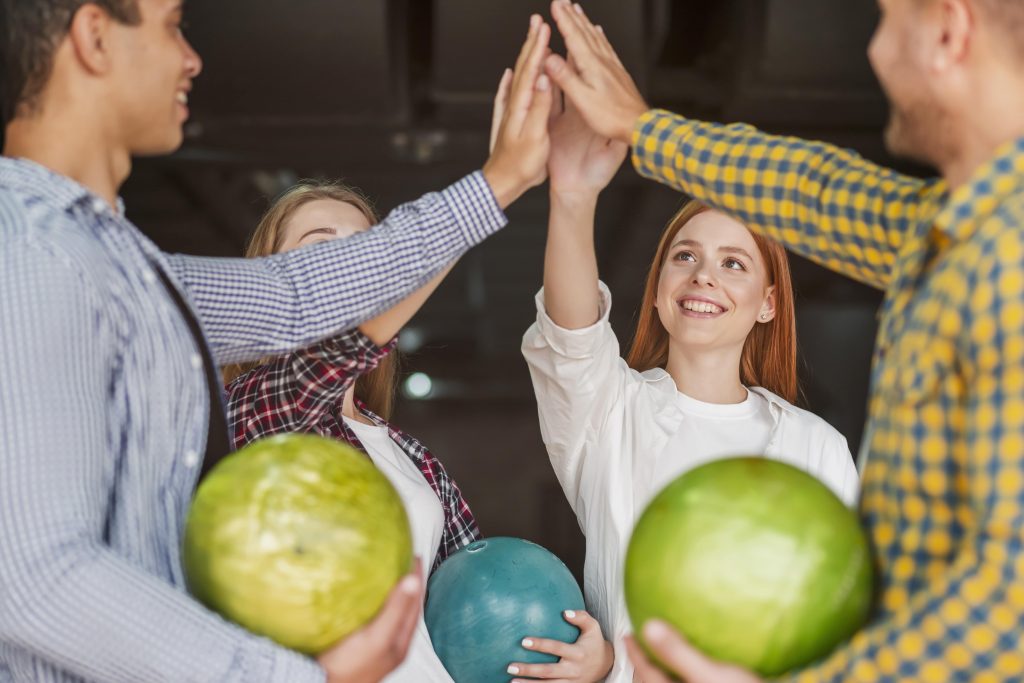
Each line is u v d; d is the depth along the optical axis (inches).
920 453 49.6
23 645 52.0
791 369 104.2
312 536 51.6
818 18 231.3
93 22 57.8
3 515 50.1
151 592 51.8
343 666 53.2
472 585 86.4
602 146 84.1
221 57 236.1
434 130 262.2
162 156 273.3
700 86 257.9
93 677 52.7
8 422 50.4
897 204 60.7
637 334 105.4
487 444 579.8
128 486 56.5
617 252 427.5
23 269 52.1
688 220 100.7
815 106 247.4
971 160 51.6
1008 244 46.1
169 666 51.4
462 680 85.7
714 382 98.7
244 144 265.7
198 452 60.4
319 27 233.0
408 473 97.3
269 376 84.0
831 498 51.5
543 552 90.6
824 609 49.0
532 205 410.0
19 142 59.0
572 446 94.0
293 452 54.4
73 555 50.5
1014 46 49.2
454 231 72.4
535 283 540.7
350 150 269.7
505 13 227.6
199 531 53.0
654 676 52.3
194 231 374.6
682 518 50.5
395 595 54.1
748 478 51.4
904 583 50.6
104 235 57.9
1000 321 45.7
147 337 57.6
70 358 52.4
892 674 47.4
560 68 73.9
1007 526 45.1
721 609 48.7
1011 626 45.3
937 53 50.6
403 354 137.6
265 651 52.2
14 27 57.7
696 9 255.0
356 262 70.4
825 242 64.3
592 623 87.2
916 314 50.3
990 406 46.0
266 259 70.5
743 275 97.3
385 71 241.0
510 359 593.3
